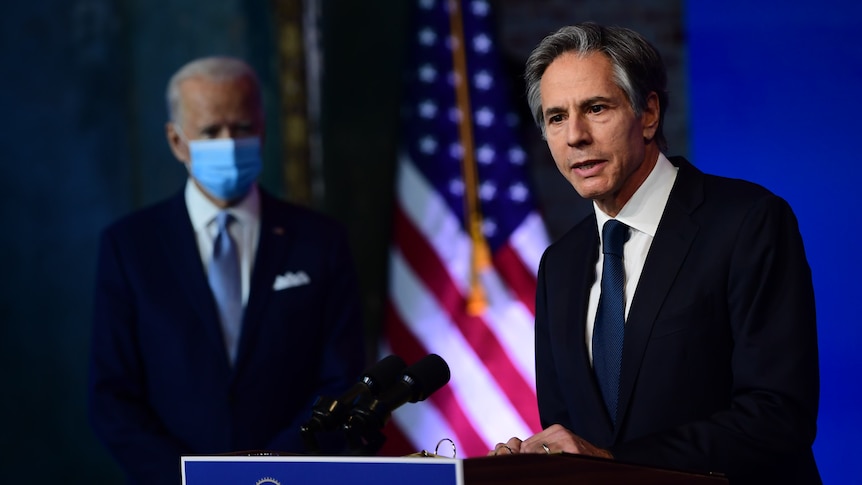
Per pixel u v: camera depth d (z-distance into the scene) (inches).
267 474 195.8
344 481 190.9
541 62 264.5
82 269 597.6
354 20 604.1
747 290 248.5
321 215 428.8
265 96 596.7
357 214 599.2
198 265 404.2
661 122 268.2
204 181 407.2
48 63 596.7
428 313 562.3
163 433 385.7
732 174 578.2
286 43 598.2
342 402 215.3
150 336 395.9
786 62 572.7
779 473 251.4
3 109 595.5
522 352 560.1
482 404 555.8
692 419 250.8
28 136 595.5
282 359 398.3
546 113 261.9
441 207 568.4
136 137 597.3
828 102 566.9
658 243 260.2
